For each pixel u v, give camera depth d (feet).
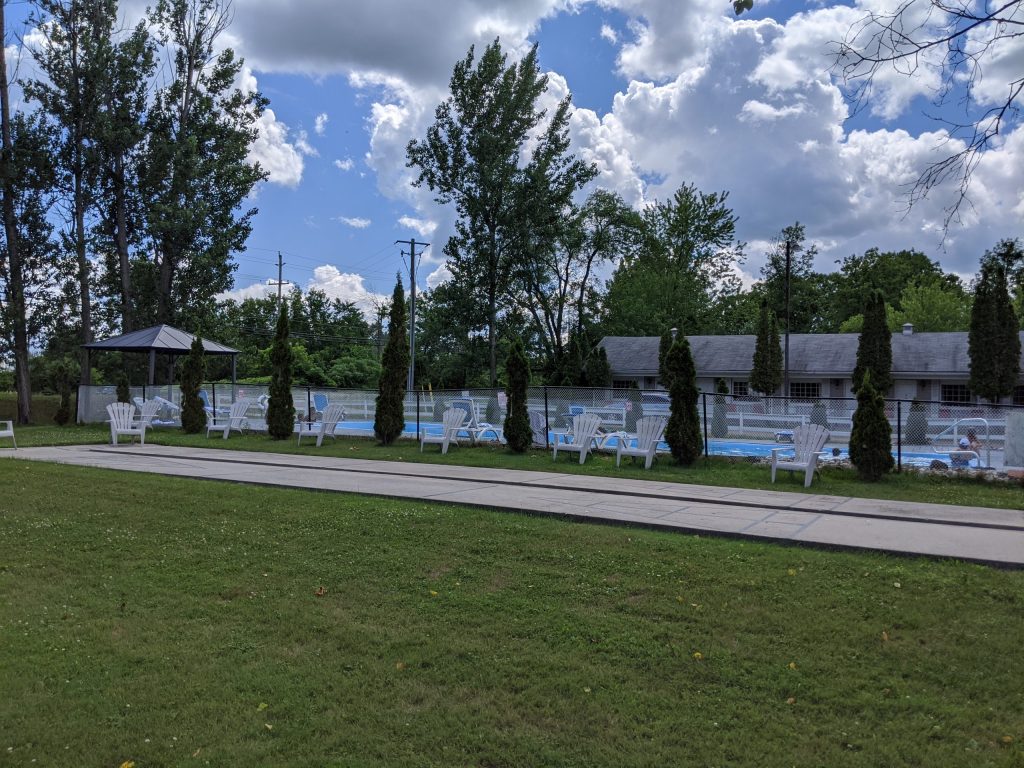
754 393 123.75
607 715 13.20
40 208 105.81
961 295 207.72
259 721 13.12
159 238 115.96
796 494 34.83
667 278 188.14
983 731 12.50
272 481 38.01
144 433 64.23
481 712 13.38
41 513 30.89
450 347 159.63
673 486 37.09
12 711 13.55
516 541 24.03
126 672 15.29
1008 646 15.44
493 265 143.02
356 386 182.50
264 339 214.07
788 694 13.93
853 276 222.07
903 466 43.06
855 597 18.19
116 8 112.78
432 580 20.79
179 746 12.27
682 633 16.65
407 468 44.86
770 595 18.57
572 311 199.21
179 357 129.80
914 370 113.80
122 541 26.03
